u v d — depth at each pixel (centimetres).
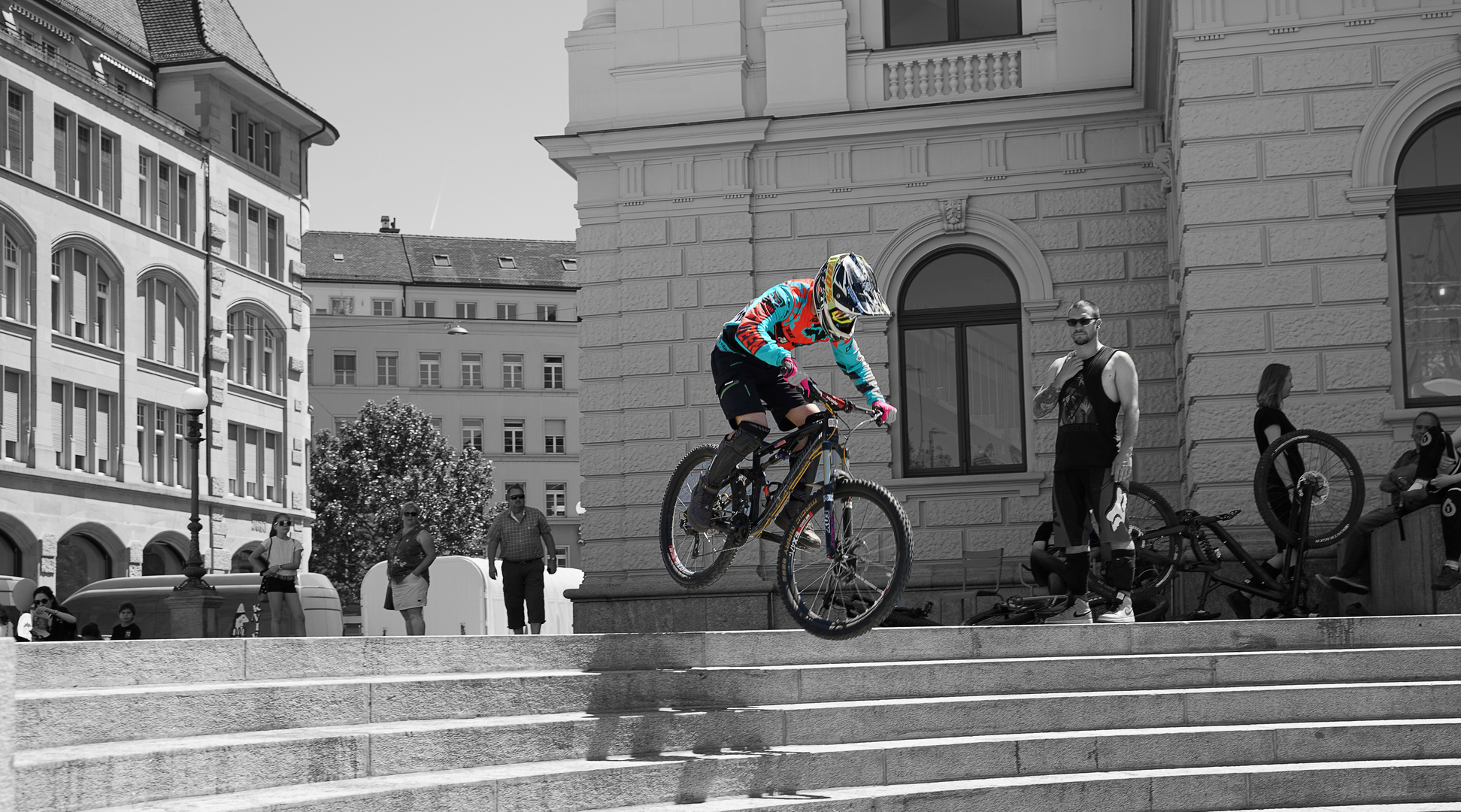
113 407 4394
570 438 8825
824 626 745
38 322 4028
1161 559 1244
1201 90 1588
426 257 9600
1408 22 1546
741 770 745
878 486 748
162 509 4538
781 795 751
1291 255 1555
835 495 761
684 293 2069
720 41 2095
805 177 2055
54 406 4128
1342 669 916
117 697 583
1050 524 1302
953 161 2014
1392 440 1512
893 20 2078
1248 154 1574
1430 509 1080
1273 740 841
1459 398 1527
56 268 4178
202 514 4725
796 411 766
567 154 2119
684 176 2083
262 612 2391
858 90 2055
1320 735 841
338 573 6850
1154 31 1742
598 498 2073
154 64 4806
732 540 790
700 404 2047
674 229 2080
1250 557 1279
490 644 782
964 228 1994
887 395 2003
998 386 1995
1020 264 1980
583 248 2122
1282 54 1574
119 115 4428
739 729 793
